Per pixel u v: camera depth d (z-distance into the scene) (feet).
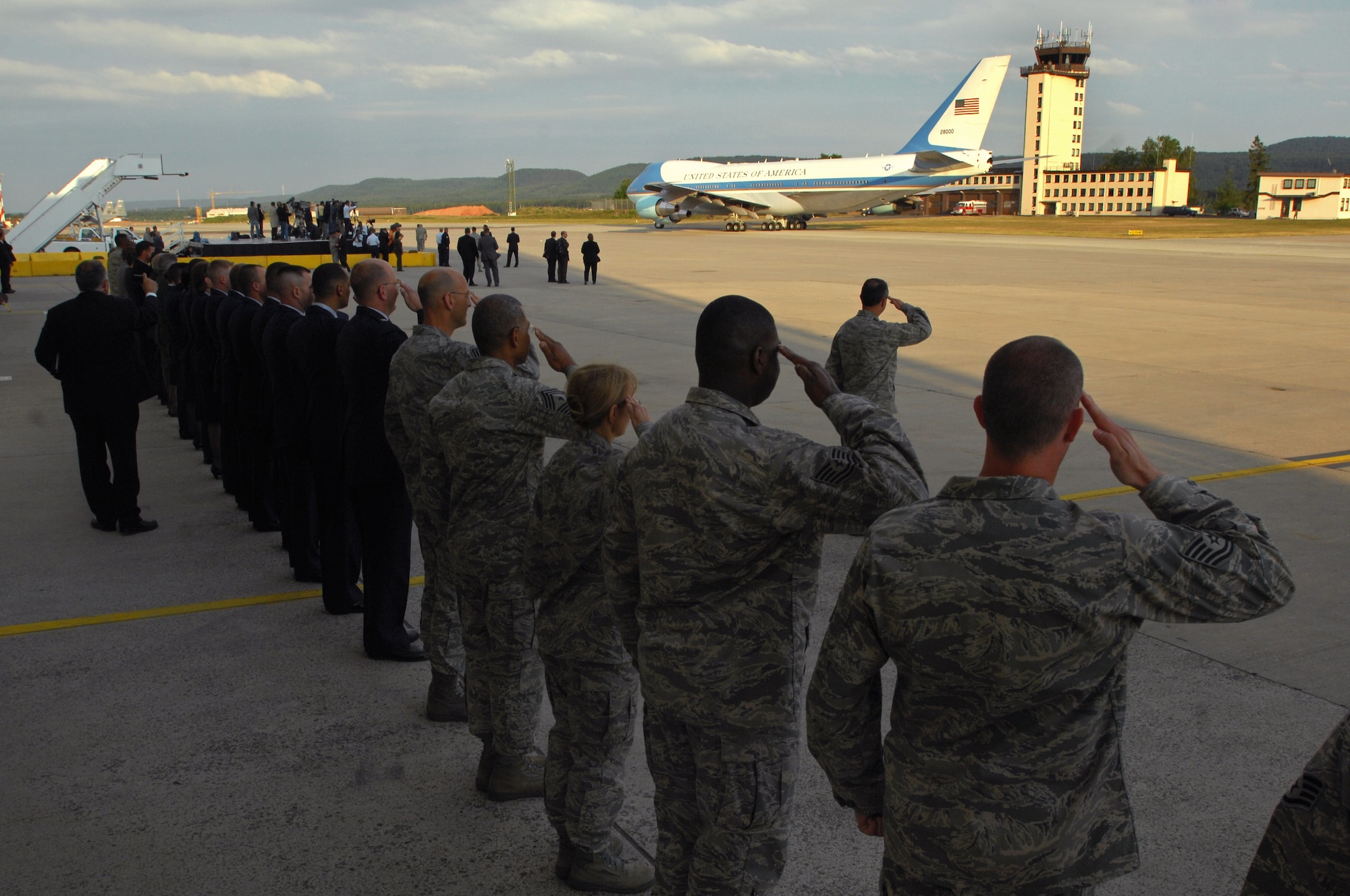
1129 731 12.42
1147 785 11.21
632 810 11.07
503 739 10.93
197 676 14.29
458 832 10.57
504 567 10.40
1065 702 5.41
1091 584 5.16
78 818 10.72
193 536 21.02
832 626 5.94
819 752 6.23
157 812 10.87
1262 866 5.65
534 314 64.03
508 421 10.00
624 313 64.44
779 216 204.23
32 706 13.32
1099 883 5.71
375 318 13.82
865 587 5.61
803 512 6.54
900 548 5.47
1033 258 115.34
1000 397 5.40
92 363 19.97
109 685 13.98
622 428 8.77
